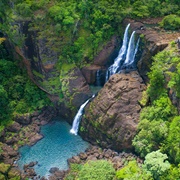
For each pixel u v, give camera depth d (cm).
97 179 4119
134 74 5244
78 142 5319
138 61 5316
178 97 4300
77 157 4938
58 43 5550
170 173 3866
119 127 4809
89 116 5181
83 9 5612
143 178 3941
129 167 4259
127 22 5703
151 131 4372
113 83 5056
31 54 5625
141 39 5281
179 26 5441
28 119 5628
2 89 5519
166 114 4378
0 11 5644
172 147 4038
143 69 5241
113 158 4734
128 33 5622
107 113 4884
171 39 5066
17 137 5431
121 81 5038
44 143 5331
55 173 4716
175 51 4669
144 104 4775
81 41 5650
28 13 5325
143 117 4653
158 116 4428
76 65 5691
